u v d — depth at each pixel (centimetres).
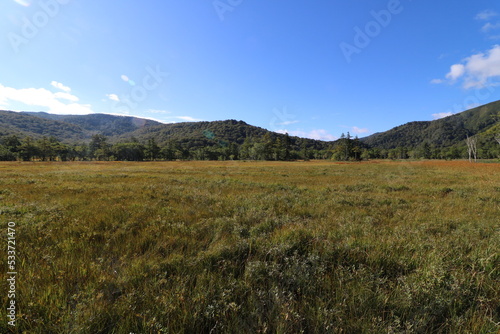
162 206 717
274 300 238
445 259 336
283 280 284
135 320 211
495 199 830
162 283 266
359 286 263
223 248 360
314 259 326
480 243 397
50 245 378
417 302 239
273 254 347
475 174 2009
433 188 1112
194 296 243
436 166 3481
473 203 768
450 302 238
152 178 1650
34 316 207
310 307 227
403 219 585
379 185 1278
